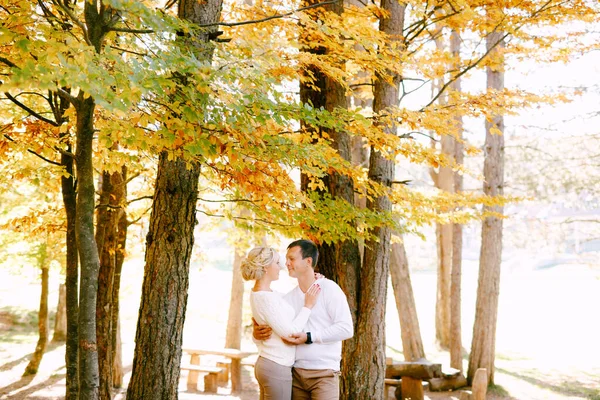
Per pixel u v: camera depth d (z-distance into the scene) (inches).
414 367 409.1
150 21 127.7
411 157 219.8
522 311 893.2
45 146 193.2
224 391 413.7
